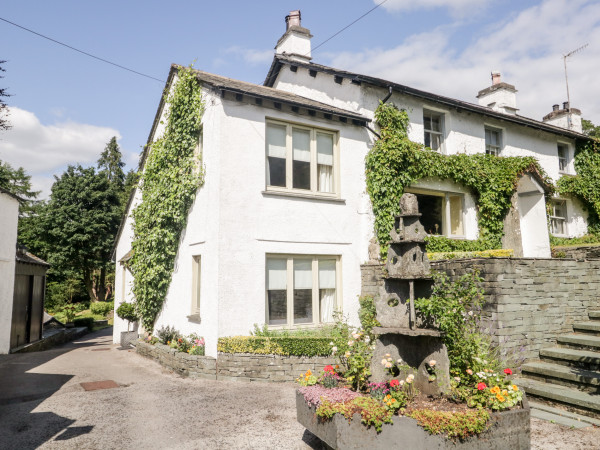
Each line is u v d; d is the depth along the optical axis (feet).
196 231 34.01
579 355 22.97
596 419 18.57
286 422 19.61
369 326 22.35
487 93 61.11
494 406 14.52
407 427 13.83
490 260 24.89
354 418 14.43
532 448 15.94
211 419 20.12
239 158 31.48
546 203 51.06
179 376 29.60
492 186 44.21
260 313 30.91
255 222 31.60
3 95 36.01
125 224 54.19
